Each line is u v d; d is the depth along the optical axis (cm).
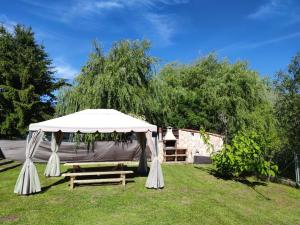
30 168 819
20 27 2328
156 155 925
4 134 2066
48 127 855
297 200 827
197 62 2086
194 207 714
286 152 1109
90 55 1440
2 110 2078
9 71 2116
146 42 1480
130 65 1420
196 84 1973
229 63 1886
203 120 1723
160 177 914
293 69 1041
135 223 599
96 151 1448
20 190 797
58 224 586
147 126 930
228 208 717
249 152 985
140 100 1390
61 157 1400
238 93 1617
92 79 1412
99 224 589
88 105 1370
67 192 841
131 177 1080
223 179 1079
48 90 2250
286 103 1049
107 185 945
